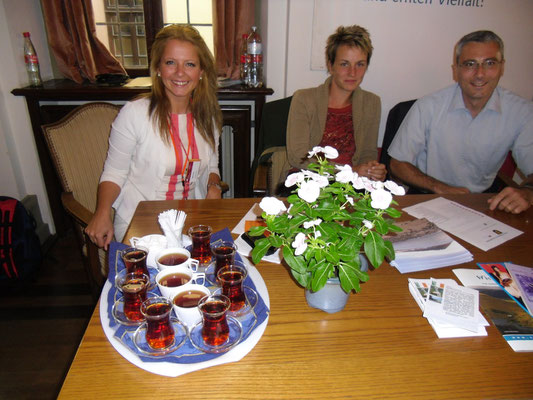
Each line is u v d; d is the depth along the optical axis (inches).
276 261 43.9
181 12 105.0
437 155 81.0
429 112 78.4
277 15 93.5
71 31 96.0
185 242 46.2
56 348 70.7
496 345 32.9
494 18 96.4
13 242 83.2
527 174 75.6
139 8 103.9
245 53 102.4
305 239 30.5
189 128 66.2
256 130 102.2
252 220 52.2
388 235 47.9
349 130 85.4
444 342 33.1
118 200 66.1
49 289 87.6
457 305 36.7
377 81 100.2
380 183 30.8
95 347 31.3
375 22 94.3
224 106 100.5
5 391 61.6
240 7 99.6
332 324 34.8
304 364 30.4
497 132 75.0
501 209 57.8
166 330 30.9
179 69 60.2
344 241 30.3
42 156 98.6
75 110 69.6
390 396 27.9
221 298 32.1
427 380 29.3
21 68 95.0
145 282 34.9
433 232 48.6
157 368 29.2
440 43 97.6
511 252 46.7
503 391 28.6
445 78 101.1
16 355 68.9
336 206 31.4
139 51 108.3
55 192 103.2
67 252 102.0
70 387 27.7
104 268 63.2
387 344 32.7
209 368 29.7
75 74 99.8
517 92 104.6
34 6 99.2
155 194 65.6
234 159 106.3
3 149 94.7
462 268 43.2
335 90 83.7
